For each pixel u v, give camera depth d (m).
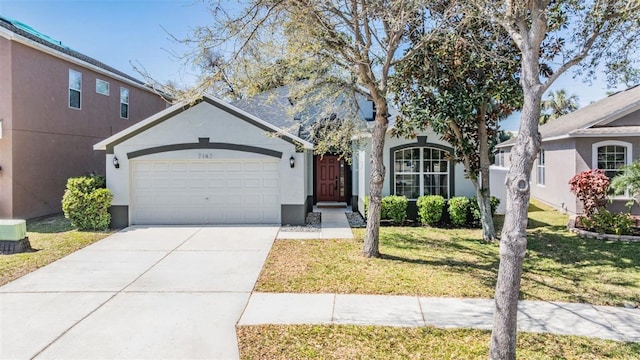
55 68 14.72
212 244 10.09
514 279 3.99
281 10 7.23
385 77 8.43
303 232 11.70
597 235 10.72
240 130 12.66
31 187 13.71
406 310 5.78
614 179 11.28
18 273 7.56
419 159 13.53
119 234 11.29
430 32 8.66
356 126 10.45
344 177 18.62
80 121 16.02
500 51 9.14
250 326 5.24
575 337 4.94
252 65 7.92
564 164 15.26
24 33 13.77
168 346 4.70
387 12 7.44
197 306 5.93
